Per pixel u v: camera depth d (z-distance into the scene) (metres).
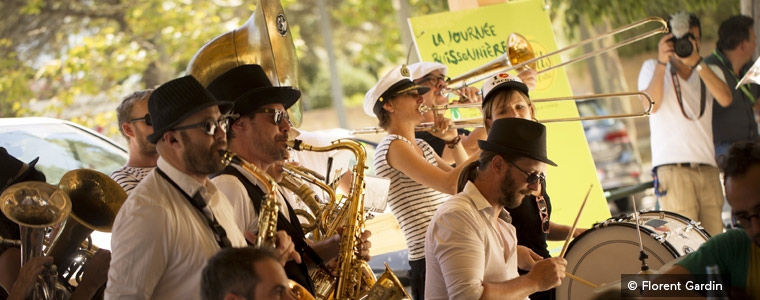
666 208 7.20
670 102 7.11
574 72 16.78
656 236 4.25
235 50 4.53
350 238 4.13
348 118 19.80
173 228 3.28
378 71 20.98
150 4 15.55
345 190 5.20
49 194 3.74
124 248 3.24
